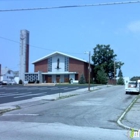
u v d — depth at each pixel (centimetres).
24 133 965
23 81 7150
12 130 1027
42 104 2270
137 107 1980
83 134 965
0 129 1049
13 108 1923
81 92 3803
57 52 7312
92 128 1112
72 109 1859
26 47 7231
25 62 7212
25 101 2512
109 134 980
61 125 1173
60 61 7369
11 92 3794
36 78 7219
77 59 7206
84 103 2308
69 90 4262
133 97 2994
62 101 2530
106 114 1606
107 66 8238
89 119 1392
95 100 2611
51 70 7431
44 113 1633
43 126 1137
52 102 2442
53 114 1583
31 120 1324
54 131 1016
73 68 7262
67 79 7338
